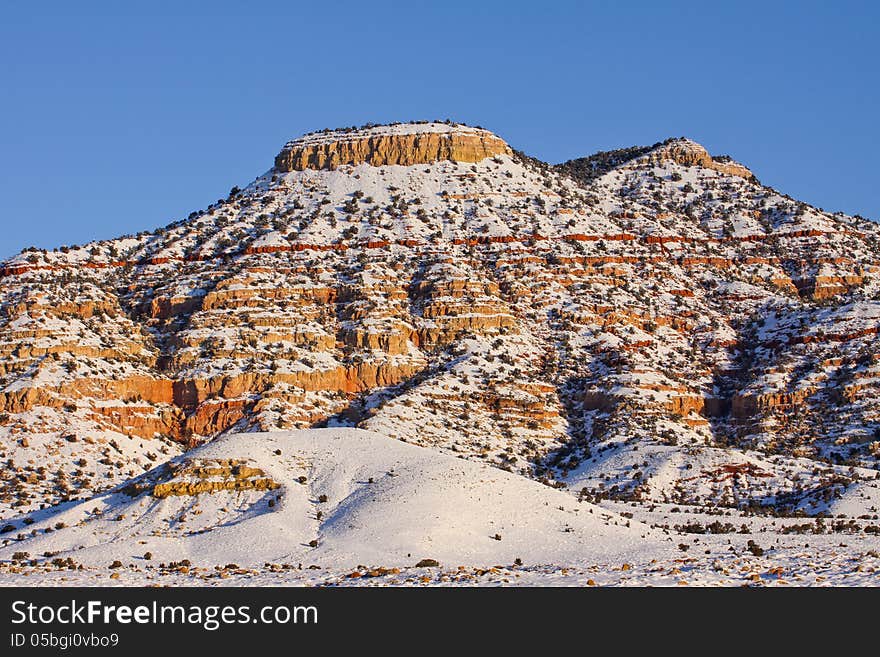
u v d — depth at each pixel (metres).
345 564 145.50
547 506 167.38
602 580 133.25
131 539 158.25
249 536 155.75
